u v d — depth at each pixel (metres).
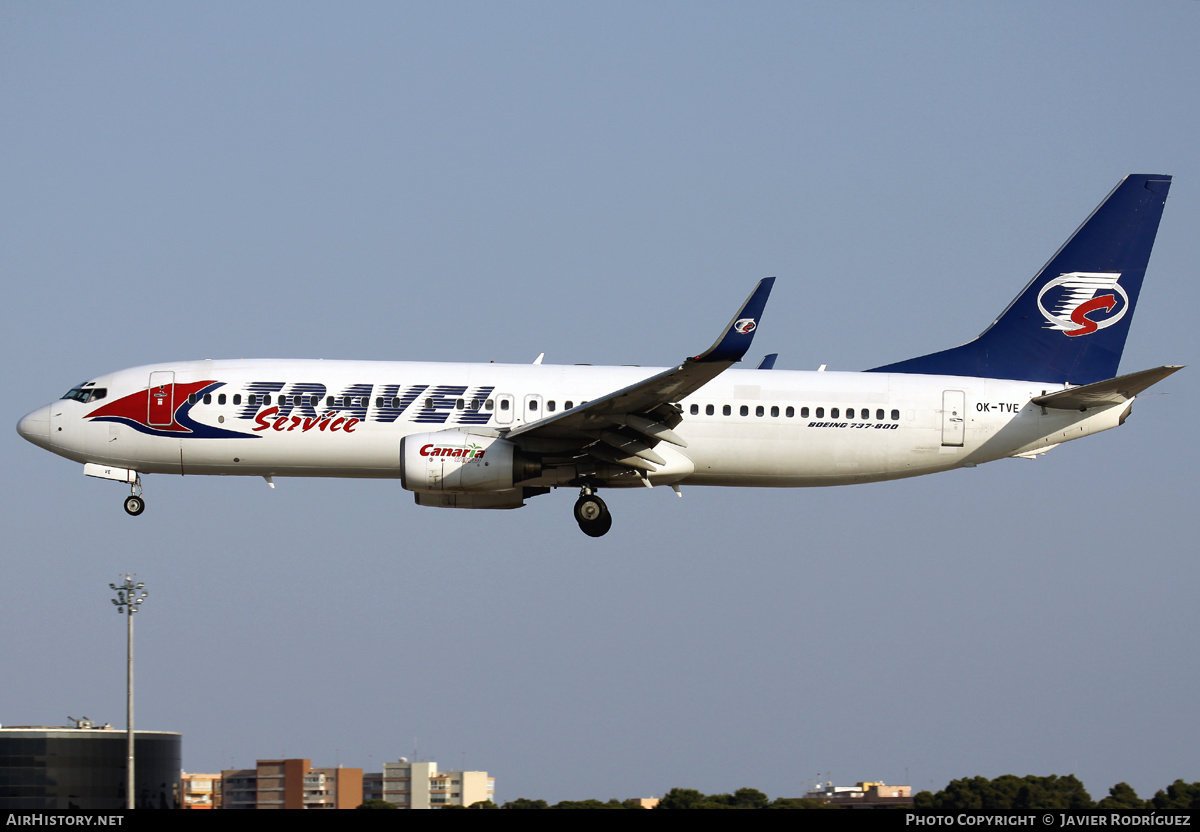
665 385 128.75
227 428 141.38
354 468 142.88
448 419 141.00
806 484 148.12
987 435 148.00
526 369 144.50
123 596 123.25
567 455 140.38
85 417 143.00
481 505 149.38
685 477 146.38
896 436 146.00
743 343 122.75
